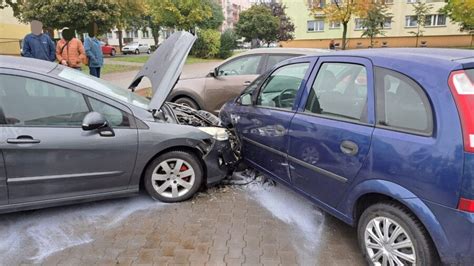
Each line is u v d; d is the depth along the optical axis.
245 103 4.67
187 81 7.58
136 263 2.98
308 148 3.34
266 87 4.27
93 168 3.60
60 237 3.34
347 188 2.94
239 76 7.29
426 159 2.34
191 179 4.05
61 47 8.52
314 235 3.40
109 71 17.58
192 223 3.60
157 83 4.10
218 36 35.38
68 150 3.47
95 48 9.77
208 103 7.40
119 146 3.66
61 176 3.50
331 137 3.07
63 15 25.59
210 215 3.76
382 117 2.72
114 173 3.70
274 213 3.81
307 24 45.09
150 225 3.56
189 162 4.00
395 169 2.52
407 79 2.61
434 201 2.31
